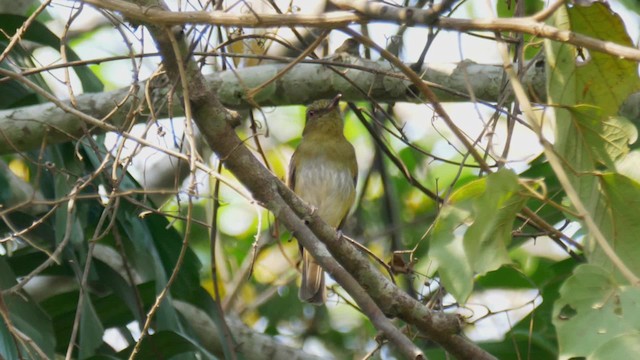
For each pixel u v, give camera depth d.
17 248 11.42
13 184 11.38
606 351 5.05
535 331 10.89
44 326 9.42
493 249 5.98
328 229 8.59
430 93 6.96
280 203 8.33
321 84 11.17
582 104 6.44
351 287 7.68
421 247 14.48
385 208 15.02
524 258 14.28
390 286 8.52
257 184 8.38
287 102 11.30
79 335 10.01
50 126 9.66
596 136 6.34
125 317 10.88
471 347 8.36
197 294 10.30
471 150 6.84
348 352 15.84
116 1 7.11
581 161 6.41
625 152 6.32
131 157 8.23
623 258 6.06
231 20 6.84
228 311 14.13
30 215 10.75
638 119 11.05
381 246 15.48
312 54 11.17
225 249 16.89
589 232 6.14
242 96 11.12
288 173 14.42
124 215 10.43
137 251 10.29
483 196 5.80
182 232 15.98
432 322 8.36
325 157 14.22
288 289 16.20
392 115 13.95
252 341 12.95
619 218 6.07
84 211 10.29
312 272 12.65
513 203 5.89
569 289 5.39
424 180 16.91
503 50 6.02
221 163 8.90
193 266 10.40
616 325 5.23
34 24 10.88
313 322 16.09
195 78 8.26
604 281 5.37
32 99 10.98
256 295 16.08
